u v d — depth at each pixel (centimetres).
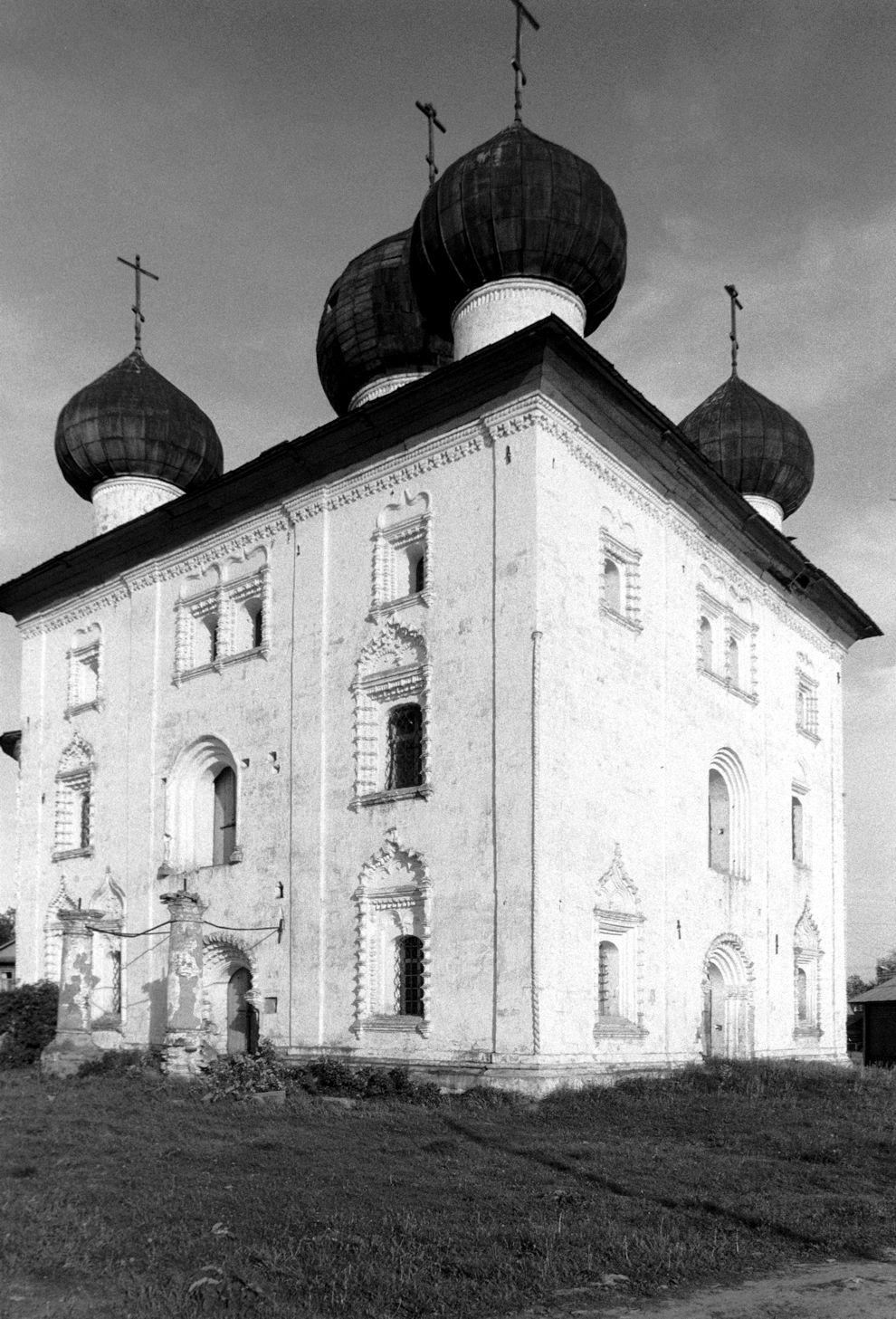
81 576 3425
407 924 2347
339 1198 1142
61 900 3291
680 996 2527
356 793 2480
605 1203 1149
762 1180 1327
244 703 2817
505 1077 2041
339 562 2661
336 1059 2281
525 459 2308
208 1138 1556
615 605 2558
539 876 2117
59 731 3459
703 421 3666
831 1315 834
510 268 2677
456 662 2342
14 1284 858
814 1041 3170
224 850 2928
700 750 2756
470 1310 823
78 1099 2014
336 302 3400
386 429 2564
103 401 3672
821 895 3353
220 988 2772
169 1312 793
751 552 3102
